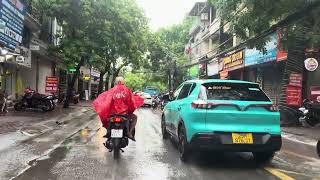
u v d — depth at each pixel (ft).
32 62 104.78
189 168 28.27
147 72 209.87
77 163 29.60
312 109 58.75
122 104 32.68
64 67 91.45
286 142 44.19
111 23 90.48
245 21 53.52
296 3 48.75
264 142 28.50
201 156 33.01
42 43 101.19
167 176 25.67
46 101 82.28
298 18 48.08
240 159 32.07
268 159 31.04
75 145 38.40
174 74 184.85
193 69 172.14
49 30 110.11
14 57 73.05
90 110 96.89
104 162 30.12
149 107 140.36
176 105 35.09
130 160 30.99
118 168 27.99
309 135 49.83
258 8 50.70
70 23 89.61
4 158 31.22
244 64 97.66
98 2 89.04
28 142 39.93
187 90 33.88
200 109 28.40
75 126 57.41
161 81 216.95
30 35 91.40
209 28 143.02
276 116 28.99
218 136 28.04
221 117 28.32
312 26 52.11
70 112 84.69
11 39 69.97
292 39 54.65
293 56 62.64
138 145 38.93
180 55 195.00
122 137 31.89
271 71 88.84
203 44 158.51
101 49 92.89
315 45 51.93
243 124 28.50
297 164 30.37
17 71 93.20
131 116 33.71
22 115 70.33
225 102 28.50
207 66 140.97
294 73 62.90
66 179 24.66
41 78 115.65
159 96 135.33
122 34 95.14
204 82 30.40
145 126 59.62
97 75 216.13
